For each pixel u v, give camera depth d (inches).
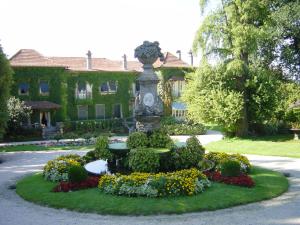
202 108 1206.3
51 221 417.4
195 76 1223.5
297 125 1293.1
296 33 1405.0
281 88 1318.9
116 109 2060.8
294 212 429.4
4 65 1084.5
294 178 625.3
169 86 2020.2
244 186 531.8
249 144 1067.9
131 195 483.5
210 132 1738.4
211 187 522.9
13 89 1760.6
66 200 484.1
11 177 715.4
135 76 2089.1
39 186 573.0
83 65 2057.1
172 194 478.3
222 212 434.0
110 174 561.3
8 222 418.3
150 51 612.4
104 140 620.1
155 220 409.7
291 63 1464.1
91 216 431.2
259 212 431.8
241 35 1152.8
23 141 1523.1
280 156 890.1
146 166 561.0
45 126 1780.3
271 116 1244.5
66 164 630.5
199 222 399.2
